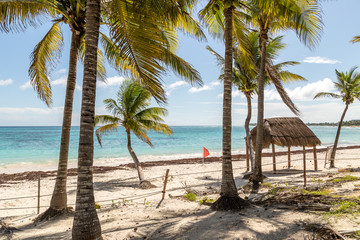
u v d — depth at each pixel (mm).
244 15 10523
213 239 4512
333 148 17297
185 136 74125
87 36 4836
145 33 5570
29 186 14000
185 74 7629
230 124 7051
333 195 6664
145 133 14672
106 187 13328
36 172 19172
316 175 13070
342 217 4828
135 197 10859
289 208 5961
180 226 5383
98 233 4688
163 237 4910
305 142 14969
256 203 7023
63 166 7703
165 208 7621
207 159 26609
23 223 7293
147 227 5629
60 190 7617
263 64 11430
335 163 19359
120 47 5793
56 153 32750
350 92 16531
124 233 5293
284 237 4301
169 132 14797
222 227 5070
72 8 7453
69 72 7773
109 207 8922
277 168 18266
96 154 32438
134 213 7258
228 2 7000
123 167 21125
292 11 6262
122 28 5703
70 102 7816
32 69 8484
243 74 14875
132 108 13992
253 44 13438
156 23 5734
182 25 8531
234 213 6141
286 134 14945
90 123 4766
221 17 9672
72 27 7555
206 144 48875
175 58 7379
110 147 41062
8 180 15875
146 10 5547
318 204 5836
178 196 9531
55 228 6461
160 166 21344
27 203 10570
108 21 8711
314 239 4035
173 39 8711
